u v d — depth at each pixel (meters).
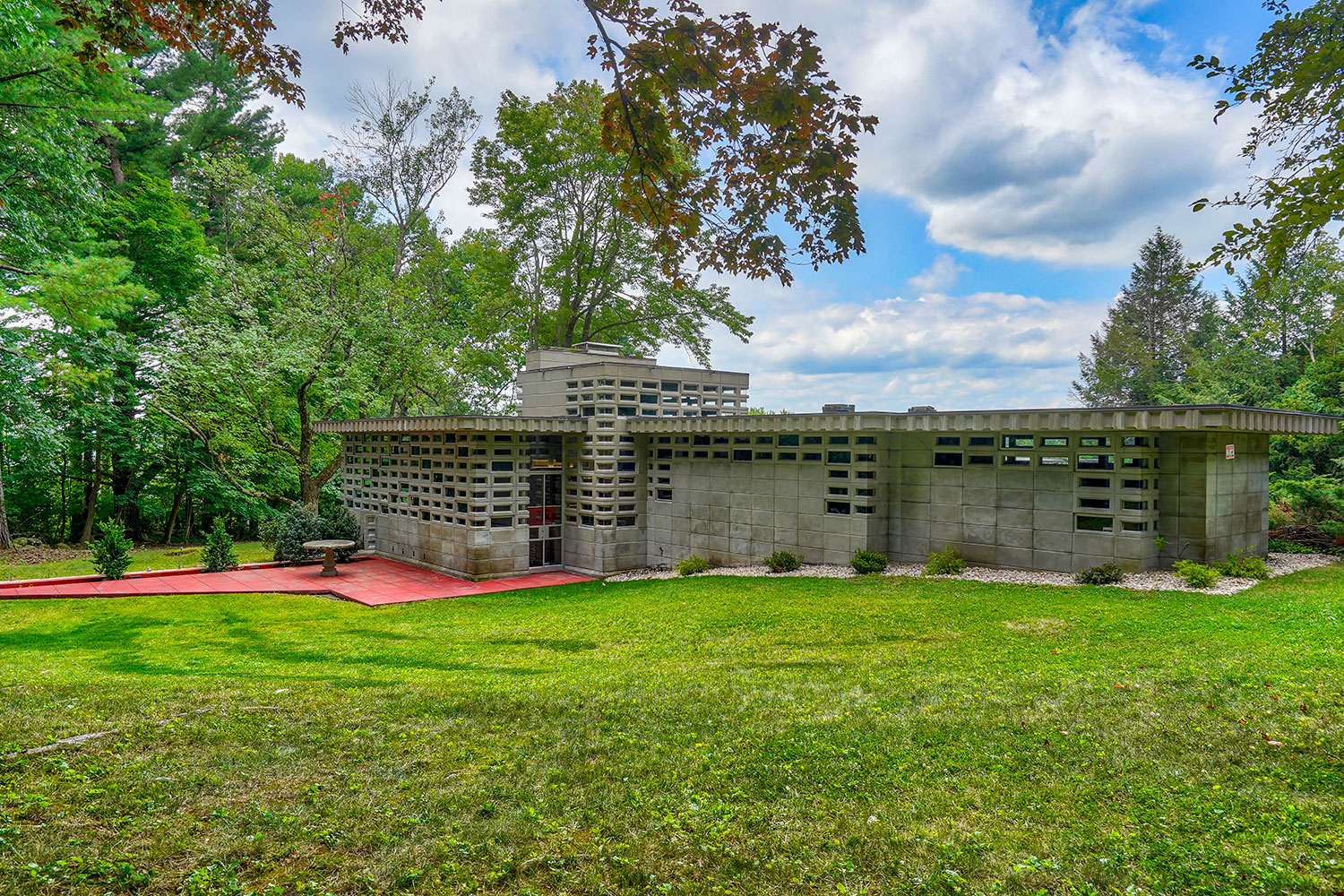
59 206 17.98
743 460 17.64
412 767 5.38
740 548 17.67
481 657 9.86
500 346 29.31
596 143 25.28
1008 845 4.11
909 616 10.63
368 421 20.41
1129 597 11.02
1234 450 13.44
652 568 19.28
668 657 9.25
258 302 23.83
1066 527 13.58
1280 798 4.37
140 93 17.77
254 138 29.97
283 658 10.12
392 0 4.89
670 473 19.27
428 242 30.36
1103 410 11.70
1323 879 3.53
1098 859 3.89
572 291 28.42
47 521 29.58
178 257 24.97
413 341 24.44
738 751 5.68
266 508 28.73
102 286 12.63
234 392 22.02
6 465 23.72
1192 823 4.18
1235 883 3.60
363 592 16.52
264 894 3.61
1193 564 12.13
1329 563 14.50
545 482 19.95
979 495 14.55
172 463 26.83
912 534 15.46
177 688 7.57
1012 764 5.18
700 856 4.13
